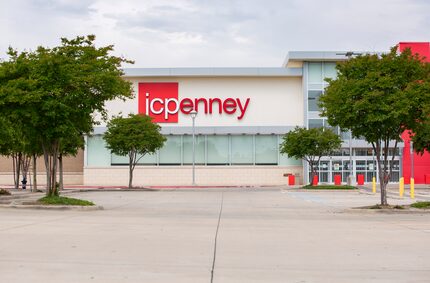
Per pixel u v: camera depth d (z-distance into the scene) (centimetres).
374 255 985
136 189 4409
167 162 5512
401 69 2155
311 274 808
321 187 4156
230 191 4138
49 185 2306
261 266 872
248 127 5484
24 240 1152
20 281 740
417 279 772
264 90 5594
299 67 5572
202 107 5588
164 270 830
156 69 5491
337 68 2266
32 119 2152
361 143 5388
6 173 5831
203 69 5500
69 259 918
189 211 2102
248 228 1449
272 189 4481
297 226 1511
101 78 2191
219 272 819
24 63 2194
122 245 1091
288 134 4491
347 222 1648
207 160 5525
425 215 1970
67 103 2220
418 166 5484
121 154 4484
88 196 3359
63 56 2206
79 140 3812
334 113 2188
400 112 2019
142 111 5569
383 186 2203
